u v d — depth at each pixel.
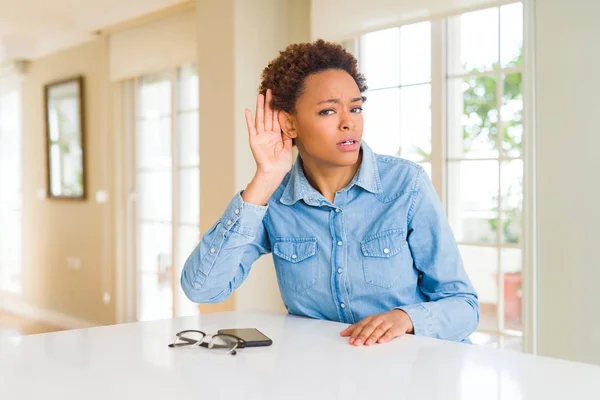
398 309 1.34
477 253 3.12
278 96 1.41
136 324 1.45
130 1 4.46
